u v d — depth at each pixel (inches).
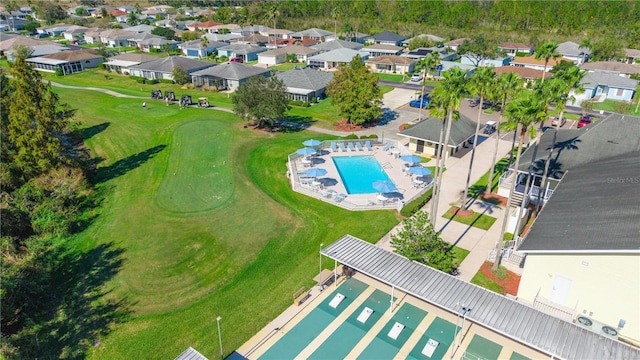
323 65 4586.6
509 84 1609.3
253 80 2610.7
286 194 1870.1
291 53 4913.9
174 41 5831.7
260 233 1569.9
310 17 7372.1
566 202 1323.8
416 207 1676.9
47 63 4352.9
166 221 1676.9
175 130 2721.5
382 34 5703.7
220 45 5359.3
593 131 1768.0
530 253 1127.6
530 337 931.3
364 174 2076.8
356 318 1140.5
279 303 1208.2
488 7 7052.2
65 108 2396.7
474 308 1019.9
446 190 1886.1
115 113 3097.9
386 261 1205.7
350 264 1189.1
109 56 4921.3
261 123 2778.1
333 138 2564.0
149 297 1257.4
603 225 1096.8
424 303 1195.3
